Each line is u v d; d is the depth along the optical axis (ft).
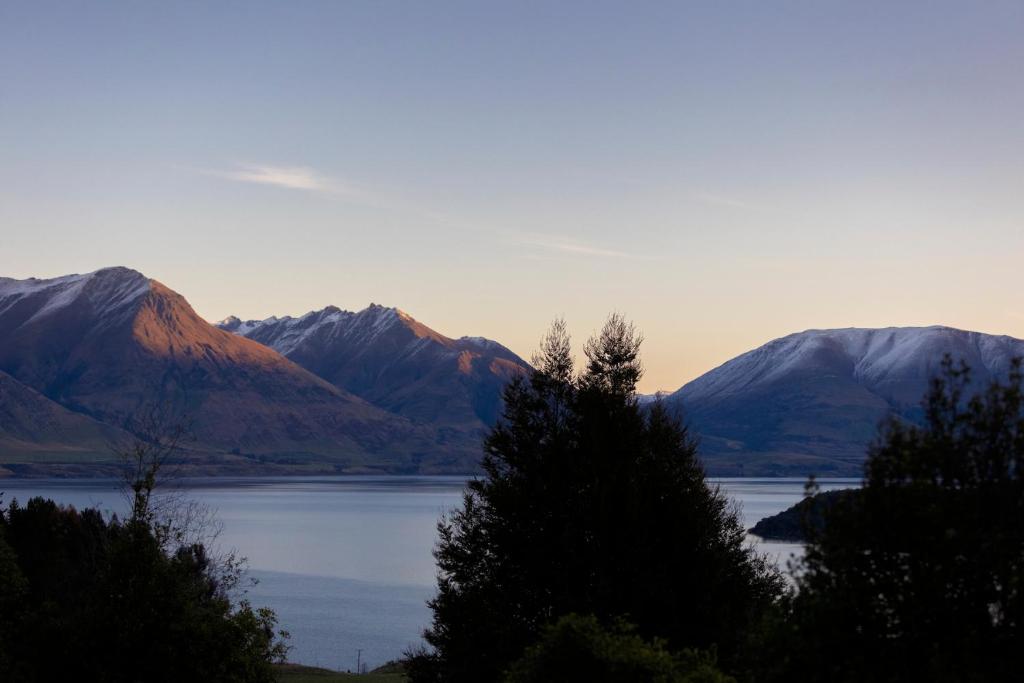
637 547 99.14
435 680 109.09
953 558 48.60
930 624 48.62
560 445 108.68
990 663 47.57
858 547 50.67
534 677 66.80
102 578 94.02
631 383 112.16
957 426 52.19
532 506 105.91
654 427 109.91
